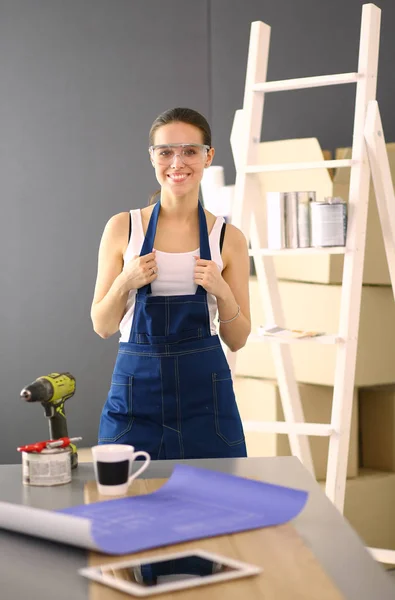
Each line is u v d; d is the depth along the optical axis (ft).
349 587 3.75
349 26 15.15
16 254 16.28
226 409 8.07
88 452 14.61
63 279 16.30
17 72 16.20
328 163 10.77
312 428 10.69
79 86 16.22
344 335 10.61
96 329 8.41
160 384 7.95
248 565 3.99
